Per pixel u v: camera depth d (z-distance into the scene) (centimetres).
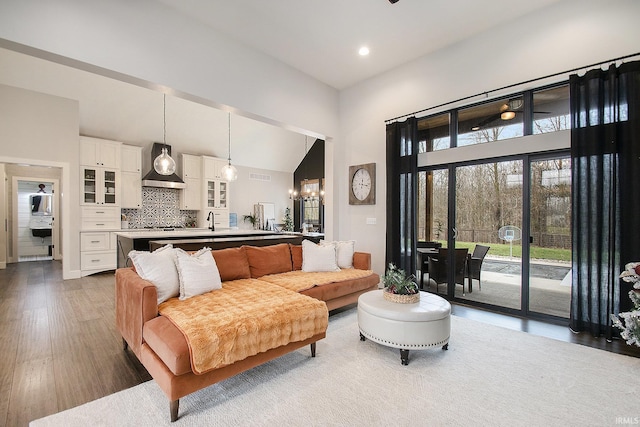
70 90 518
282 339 209
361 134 484
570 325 294
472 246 384
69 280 518
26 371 215
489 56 350
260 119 405
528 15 322
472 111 379
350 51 395
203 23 330
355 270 379
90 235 559
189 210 786
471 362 231
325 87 488
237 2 298
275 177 1035
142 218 710
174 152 752
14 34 222
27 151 486
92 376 209
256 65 384
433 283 426
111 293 432
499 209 361
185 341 168
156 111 629
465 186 388
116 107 582
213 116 706
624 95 263
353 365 227
